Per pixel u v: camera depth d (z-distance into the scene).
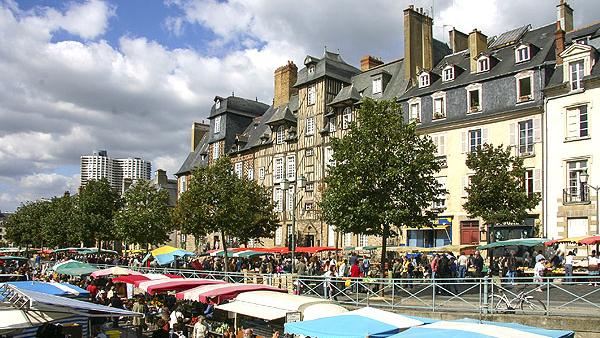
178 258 34.56
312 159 40.84
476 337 8.41
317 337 10.58
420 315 16.36
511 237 29.23
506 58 31.94
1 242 116.50
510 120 30.16
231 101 52.25
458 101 32.50
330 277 19.66
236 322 17.31
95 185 47.00
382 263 21.53
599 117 26.88
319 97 40.97
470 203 26.06
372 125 22.23
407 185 21.73
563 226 27.66
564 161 27.95
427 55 37.91
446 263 22.67
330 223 22.84
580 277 14.32
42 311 10.96
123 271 24.62
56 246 55.69
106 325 18.95
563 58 28.38
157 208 38.69
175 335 16.00
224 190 30.19
